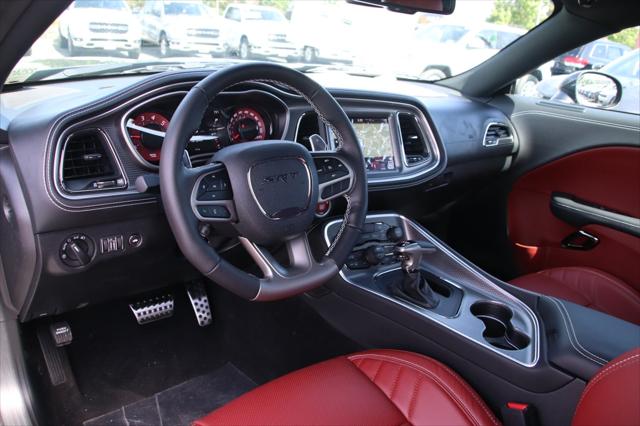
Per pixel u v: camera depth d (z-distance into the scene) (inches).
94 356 75.4
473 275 67.5
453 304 64.1
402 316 61.8
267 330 77.1
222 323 83.6
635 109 87.0
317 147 65.1
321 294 68.3
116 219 54.3
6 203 52.2
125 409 73.5
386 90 84.7
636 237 84.2
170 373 79.2
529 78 99.5
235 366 82.8
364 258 68.5
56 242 52.1
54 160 50.1
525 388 53.6
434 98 92.0
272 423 44.1
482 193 105.1
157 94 55.5
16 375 62.7
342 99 73.0
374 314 64.2
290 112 64.6
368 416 45.5
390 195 80.1
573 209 91.0
